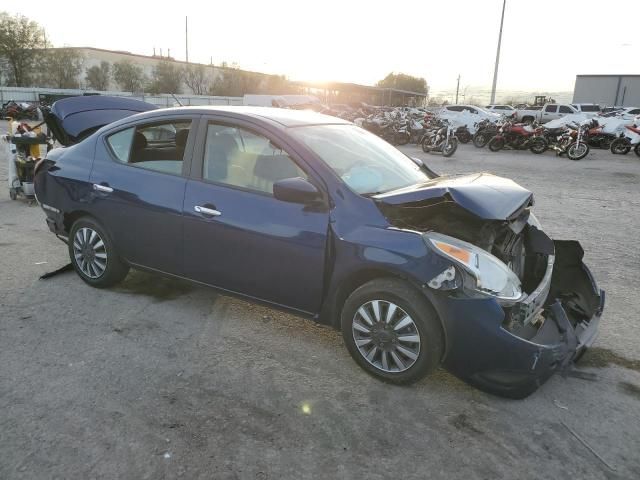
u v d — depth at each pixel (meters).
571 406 2.98
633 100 40.78
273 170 3.37
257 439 2.62
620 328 4.01
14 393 2.94
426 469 2.45
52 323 3.80
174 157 3.82
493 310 2.72
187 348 3.51
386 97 65.50
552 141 18.73
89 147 4.30
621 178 12.12
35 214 7.18
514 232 3.21
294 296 3.31
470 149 19.72
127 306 4.12
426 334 2.88
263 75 72.62
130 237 3.98
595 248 6.21
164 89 66.25
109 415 2.77
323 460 2.49
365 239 2.97
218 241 3.49
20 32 53.06
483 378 2.87
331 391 3.05
